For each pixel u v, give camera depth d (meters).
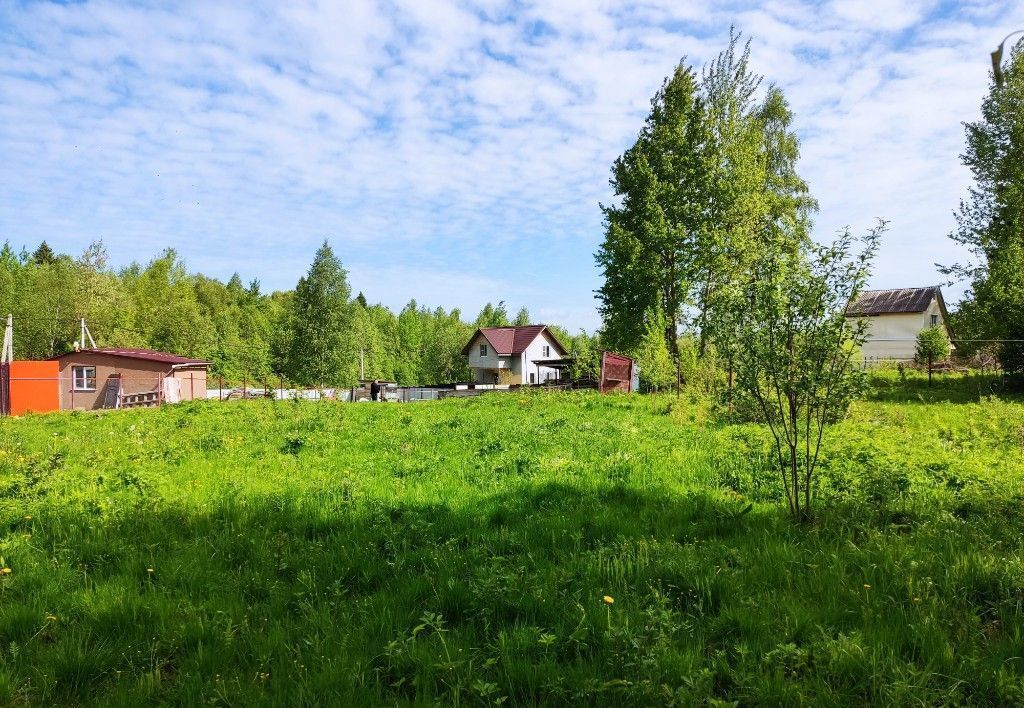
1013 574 4.03
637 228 34.25
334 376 47.16
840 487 6.73
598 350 32.31
